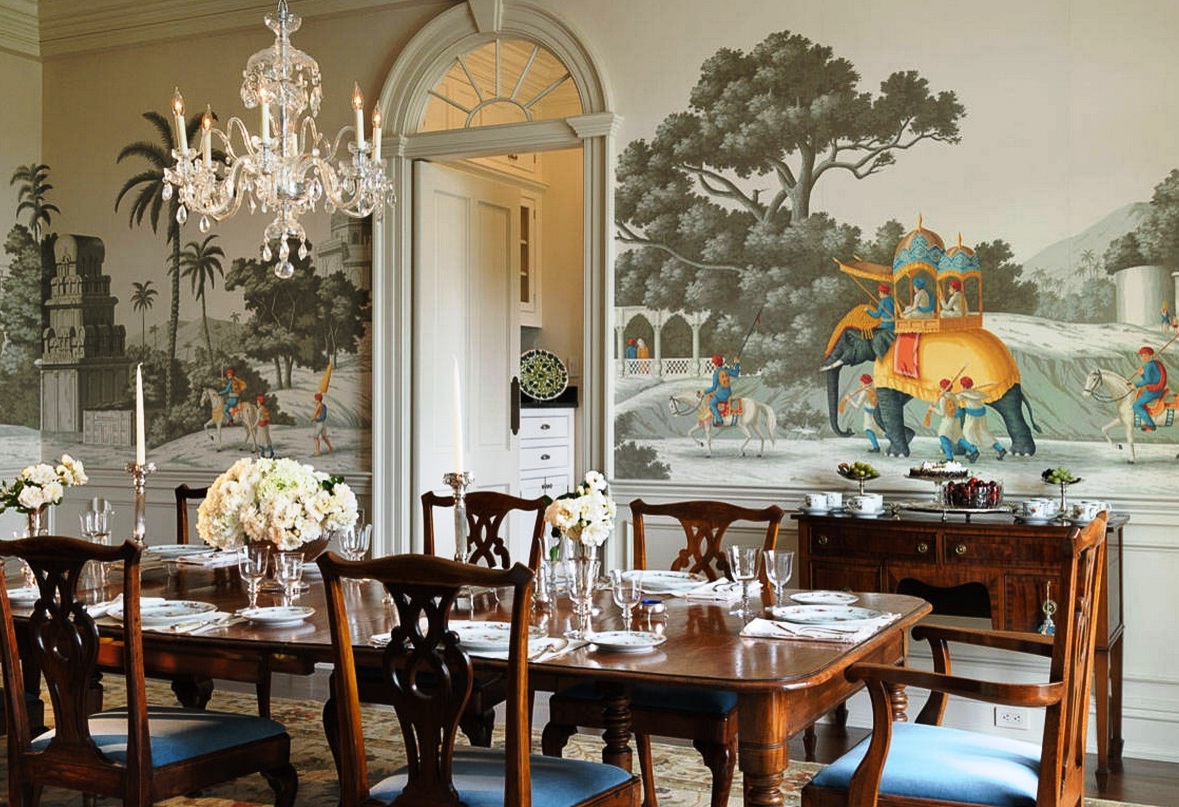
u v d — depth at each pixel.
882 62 5.20
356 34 6.30
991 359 5.00
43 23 7.03
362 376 6.29
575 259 8.34
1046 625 4.46
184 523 4.97
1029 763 2.88
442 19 6.02
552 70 6.22
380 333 6.18
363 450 6.29
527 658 2.50
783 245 5.35
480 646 2.82
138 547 2.84
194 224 6.71
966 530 4.57
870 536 4.76
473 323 6.61
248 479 3.45
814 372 5.29
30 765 3.04
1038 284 4.94
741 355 5.42
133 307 6.87
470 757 2.87
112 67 6.92
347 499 3.67
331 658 2.88
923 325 5.11
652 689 3.51
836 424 5.25
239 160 4.32
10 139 6.92
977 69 5.05
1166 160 4.76
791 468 5.33
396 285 6.14
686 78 5.53
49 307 7.11
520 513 7.30
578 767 2.84
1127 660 4.83
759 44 5.40
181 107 4.18
